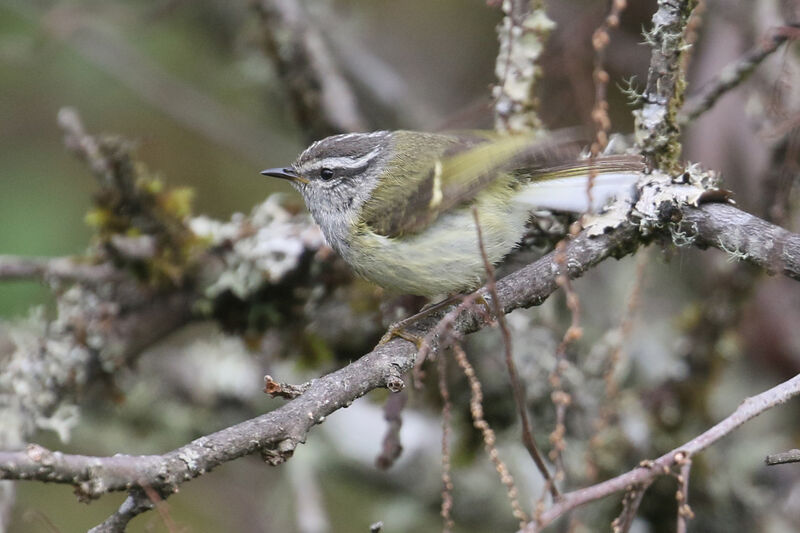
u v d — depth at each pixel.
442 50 16.12
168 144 14.44
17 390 9.77
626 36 13.05
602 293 12.45
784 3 9.04
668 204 7.21
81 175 13.41
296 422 5.98
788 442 11.88
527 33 8.78
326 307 10.23
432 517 11.83
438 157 8.36
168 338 11.45
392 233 8.29
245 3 13.31
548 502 10.73
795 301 12.30
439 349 7.14
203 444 5.64
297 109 11.75
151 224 9.85
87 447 11.95
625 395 10.90
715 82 8.48
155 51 14.69
